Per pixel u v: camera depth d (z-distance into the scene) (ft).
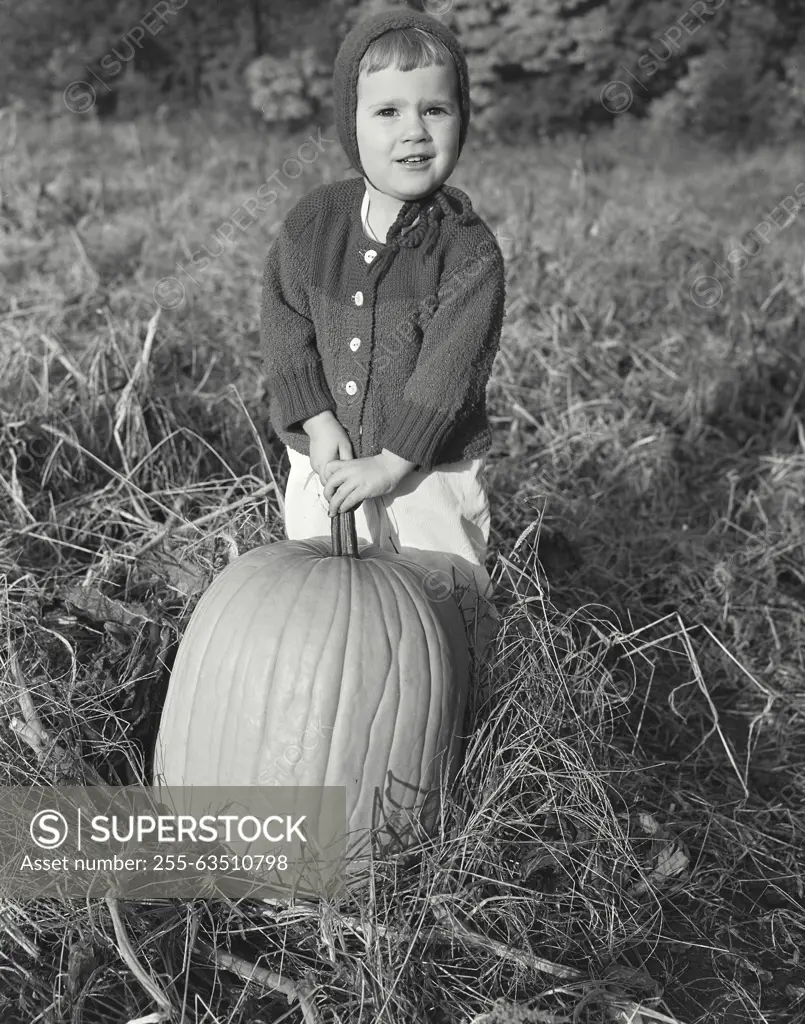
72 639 9.02
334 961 7.00
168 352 13.87
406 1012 6.75
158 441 11.84
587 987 7.05
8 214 22.35
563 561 11.69
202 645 7.45
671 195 28.81
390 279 7.97
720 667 10.98
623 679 10.54
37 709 8.25
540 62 46.34
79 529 10.84
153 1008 6.77
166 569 10.07
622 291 19.11
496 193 27.71
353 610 7.23
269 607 7.27
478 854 7.55
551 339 16.66
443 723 7.43
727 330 17.65
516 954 7.16
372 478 7.66
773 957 7.93
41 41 47.52
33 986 6.92
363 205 8.18
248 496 10.48
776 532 12.85
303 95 45.85
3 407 12.00
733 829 9.11
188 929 7.14
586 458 13.76
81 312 15.97
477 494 8.45
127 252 20.12
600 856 7.99
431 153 7.66
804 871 8.74
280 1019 6.66
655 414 15.52
